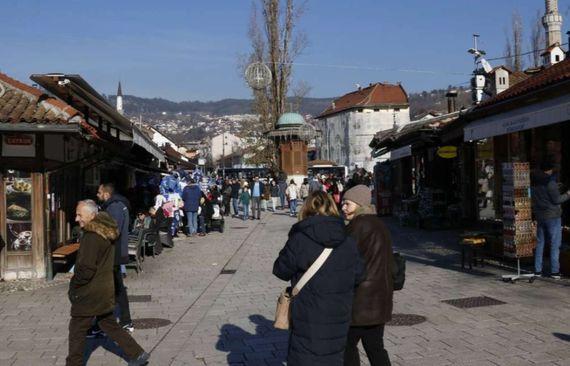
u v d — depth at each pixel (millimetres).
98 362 7262
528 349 7055
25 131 11586
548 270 12078
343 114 96625
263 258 16609
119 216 8883
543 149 15047
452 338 7648
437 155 23594
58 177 14031
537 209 11133
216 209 24500
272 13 44156
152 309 10180
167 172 28953
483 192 19125
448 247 16641
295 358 4641
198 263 15836
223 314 9703
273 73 44625
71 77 11562
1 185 12773
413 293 10609
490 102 14555
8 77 12602
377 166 28969
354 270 4785
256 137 61719
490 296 10062
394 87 95688
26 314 9789
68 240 14805
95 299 6457
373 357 5422
